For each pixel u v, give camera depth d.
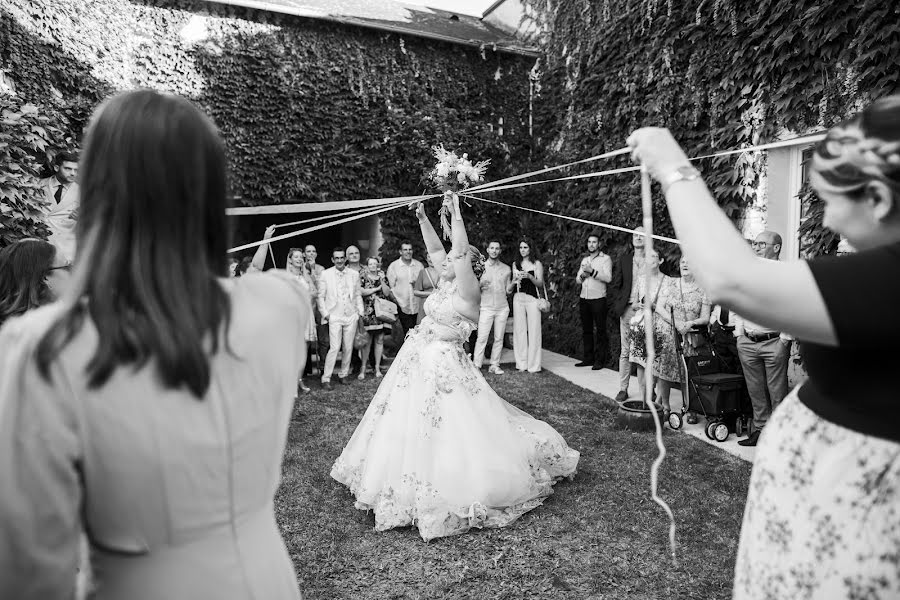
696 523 3.43
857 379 0.97
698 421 5.52
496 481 3.36
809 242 5.57
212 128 1.00
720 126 6.66
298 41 8.78
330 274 7.13
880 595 0.94
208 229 0.98
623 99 8.04
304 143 8.89
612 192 8.16
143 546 0.86
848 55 5.20
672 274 7.06
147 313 0.84
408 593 2.80
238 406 0.92
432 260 3.92
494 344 7.92
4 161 5.63
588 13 8.81
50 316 0.83
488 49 9.80
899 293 0.85
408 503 3.38
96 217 0.89
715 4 6.54
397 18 10.76
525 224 10.14
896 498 0.93
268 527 1.02
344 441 5.06
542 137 10.02
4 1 6.99
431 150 9.52
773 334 4.62
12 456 0.75
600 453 4.64
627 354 6.32
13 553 0.77
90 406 0.79
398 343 8.37
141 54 7.93
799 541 1.03
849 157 0.98
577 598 2.74
